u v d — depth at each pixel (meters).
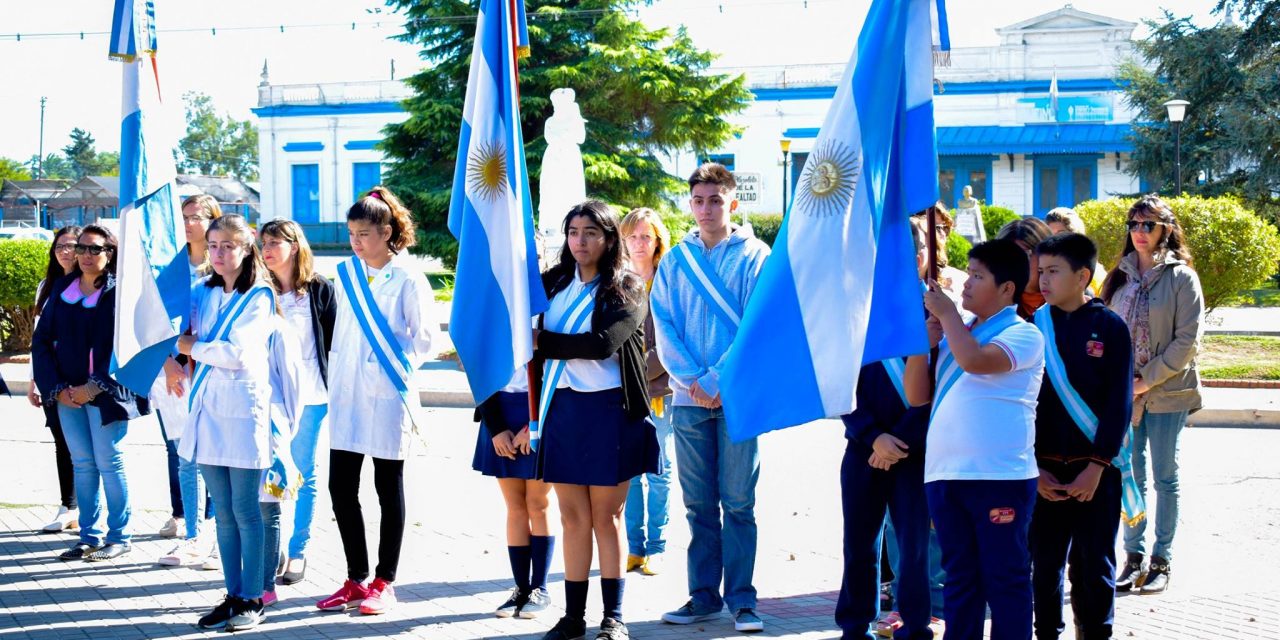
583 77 30.16
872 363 4.88
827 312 4.49
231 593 5.64
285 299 6.37
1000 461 4.38
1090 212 17.45
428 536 7.59
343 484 5.90
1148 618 5.76
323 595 6.15
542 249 6.39
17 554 6.93
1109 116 43.53
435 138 30.00
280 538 6.19
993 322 4.48
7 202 69.44
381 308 5.89
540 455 5.33
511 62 5.38
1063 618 5.39
